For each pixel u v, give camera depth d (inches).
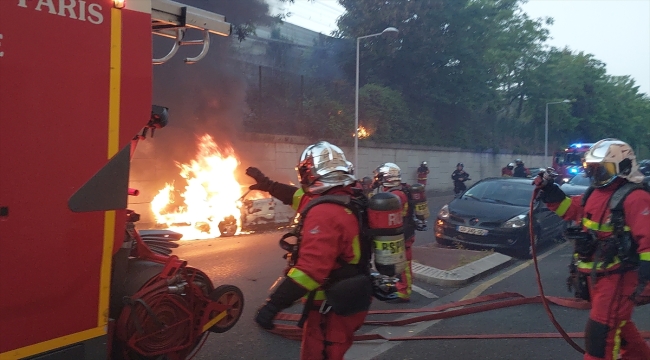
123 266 123.7
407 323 214.1
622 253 135.6
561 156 1183.6
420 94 1089.4
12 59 87.1
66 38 94.9
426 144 1070.4
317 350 111.8
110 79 102.4
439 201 897.5
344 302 106.2
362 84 1068.5
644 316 227.1
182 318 134.6
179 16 142.7
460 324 216.7
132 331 123.5
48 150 92.7
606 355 136.7
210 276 292.4
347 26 1059.9
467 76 1104.2
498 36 1218.6
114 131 103.4
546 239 410.3
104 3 101.2
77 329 99.9
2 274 87.8
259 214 499.8
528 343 193.3
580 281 148.7
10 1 86.8
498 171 1350.9
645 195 135.9
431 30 1023.6
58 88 93.8
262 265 326.3
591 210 146.3
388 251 112.5
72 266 98.0
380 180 248.2
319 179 111.0
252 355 179.5
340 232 105.9
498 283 294.4
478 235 378.9
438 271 297.4
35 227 91.7
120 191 105.3
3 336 88.7
